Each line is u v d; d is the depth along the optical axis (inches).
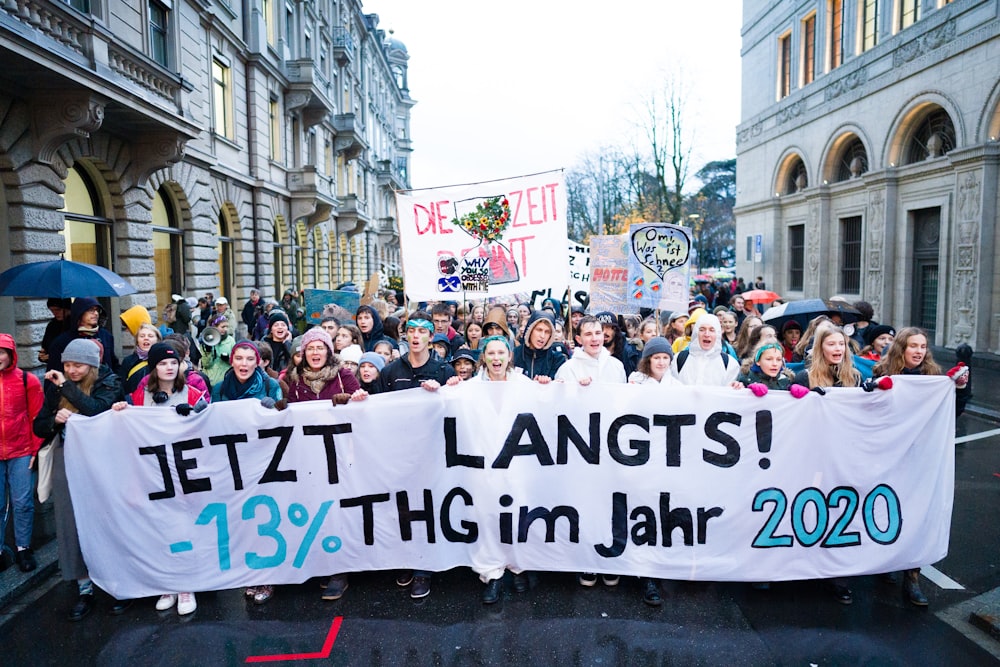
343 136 1192.8
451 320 333.7
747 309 495.8
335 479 166.6
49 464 162.6
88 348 171.3
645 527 166.1
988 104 562.3
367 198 1584.6
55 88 345.4
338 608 159.2
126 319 244.7
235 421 164.9
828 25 840.9
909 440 163.0
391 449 167.2
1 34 280.2
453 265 228.8
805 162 894.4
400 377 190.1
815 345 181.3
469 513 167.6
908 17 688.4
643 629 147.6
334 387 182.1
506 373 177.5
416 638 145.0
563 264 224.2
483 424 167.8
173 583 162.1
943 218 629.9
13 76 326.3
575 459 167.8
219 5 652.1
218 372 257.8
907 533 161.6
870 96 740.7
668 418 166.1
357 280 1439.5
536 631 147.2
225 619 155.3
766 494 163.8
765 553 163.6
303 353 182.2
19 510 176.7
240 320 739.4
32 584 174.4
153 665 137.4
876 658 136.4
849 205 800.3
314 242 1079.0
